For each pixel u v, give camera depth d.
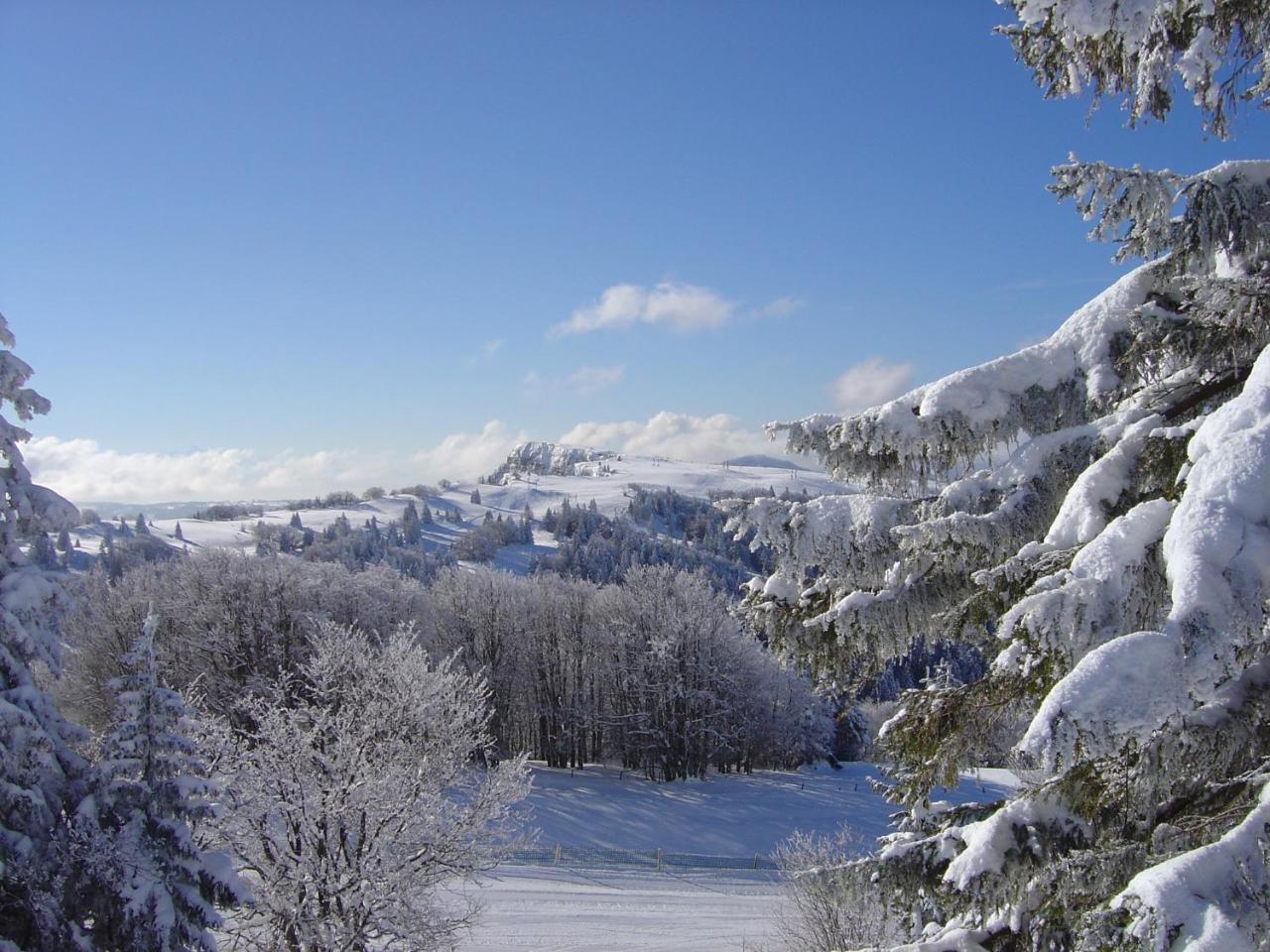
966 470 5.74
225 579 39.94
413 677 17.56
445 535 166.75
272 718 16.20
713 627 52.03
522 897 28.28
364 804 15.38
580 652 57.56
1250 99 4.89
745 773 54.91
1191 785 4.39
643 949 23.05
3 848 10.31
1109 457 4.43
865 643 5.82
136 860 10.87
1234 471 3.37
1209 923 2.97
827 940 15.45
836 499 5.78
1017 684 4.71
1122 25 4.32
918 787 5.19
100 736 12.43
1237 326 4.71
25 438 11.36
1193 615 3.12
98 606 41.53
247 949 15.54
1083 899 4.18
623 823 41.12
